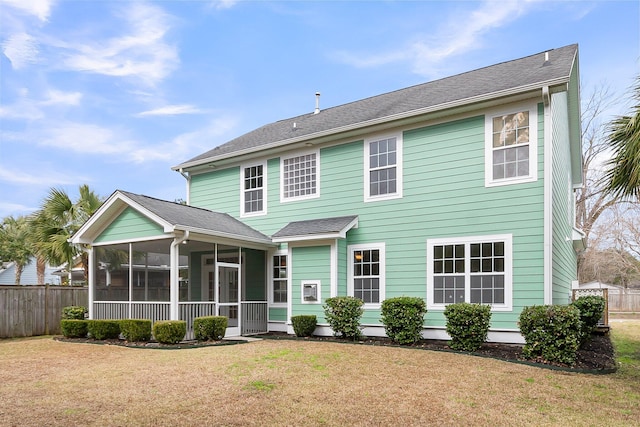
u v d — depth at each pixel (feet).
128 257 40.37
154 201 40.11
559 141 38.83
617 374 24.18
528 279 31.04
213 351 30.42
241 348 31.65
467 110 34.24
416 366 25.18
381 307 34.27
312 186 42.57
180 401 18.45
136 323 35.68
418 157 36.58
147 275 40.32
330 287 38.04
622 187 25.61
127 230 38.99
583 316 33.45
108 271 41.27
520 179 31.91
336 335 36.68
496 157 33.09
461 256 33.88
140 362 26.89
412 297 33.96
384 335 36.58
